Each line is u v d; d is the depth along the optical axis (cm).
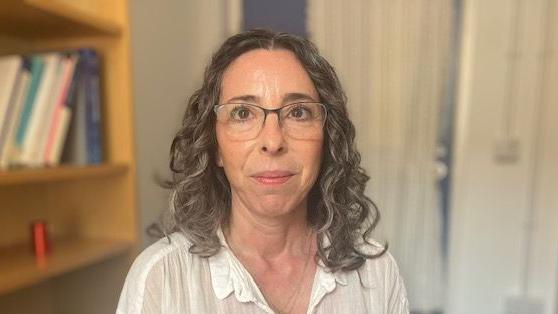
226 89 66
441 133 199
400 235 202
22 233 121
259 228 72
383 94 197
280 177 65
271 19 208
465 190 202
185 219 73
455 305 206
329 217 76
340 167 74
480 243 203
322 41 199
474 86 196
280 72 65
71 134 113
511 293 203
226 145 67
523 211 199
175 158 74
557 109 191
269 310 69
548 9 188
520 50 192
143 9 154
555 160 194
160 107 166
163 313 65
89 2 118
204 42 211
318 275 75
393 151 199
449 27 190
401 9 192
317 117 68
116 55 118
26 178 87
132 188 122
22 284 91
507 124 196
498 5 191
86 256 108
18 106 98
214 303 68
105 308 127
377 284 79
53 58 105
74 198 126
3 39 113
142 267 67
